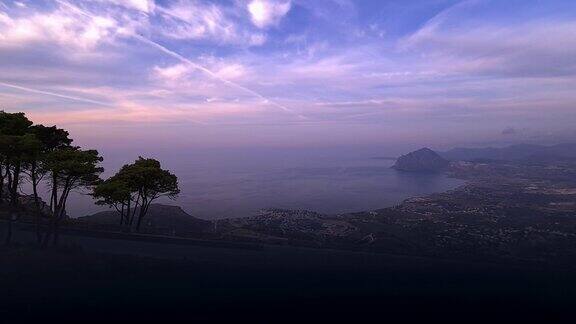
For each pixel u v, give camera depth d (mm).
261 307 10039
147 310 9633
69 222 18656
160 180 21297
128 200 20359
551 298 11117
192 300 10273
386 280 12539
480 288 11891
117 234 17984
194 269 13070
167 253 15359
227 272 12883
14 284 10789
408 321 9234
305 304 10273
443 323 9258
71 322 8781
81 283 11156
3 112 17578
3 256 12797
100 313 9281
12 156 15805
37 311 9297
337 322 9148
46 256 13117
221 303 10148
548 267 15273
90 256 13539
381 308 10195
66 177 16469
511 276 13406
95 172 17062
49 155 15938
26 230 16938
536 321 9547
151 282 11570
